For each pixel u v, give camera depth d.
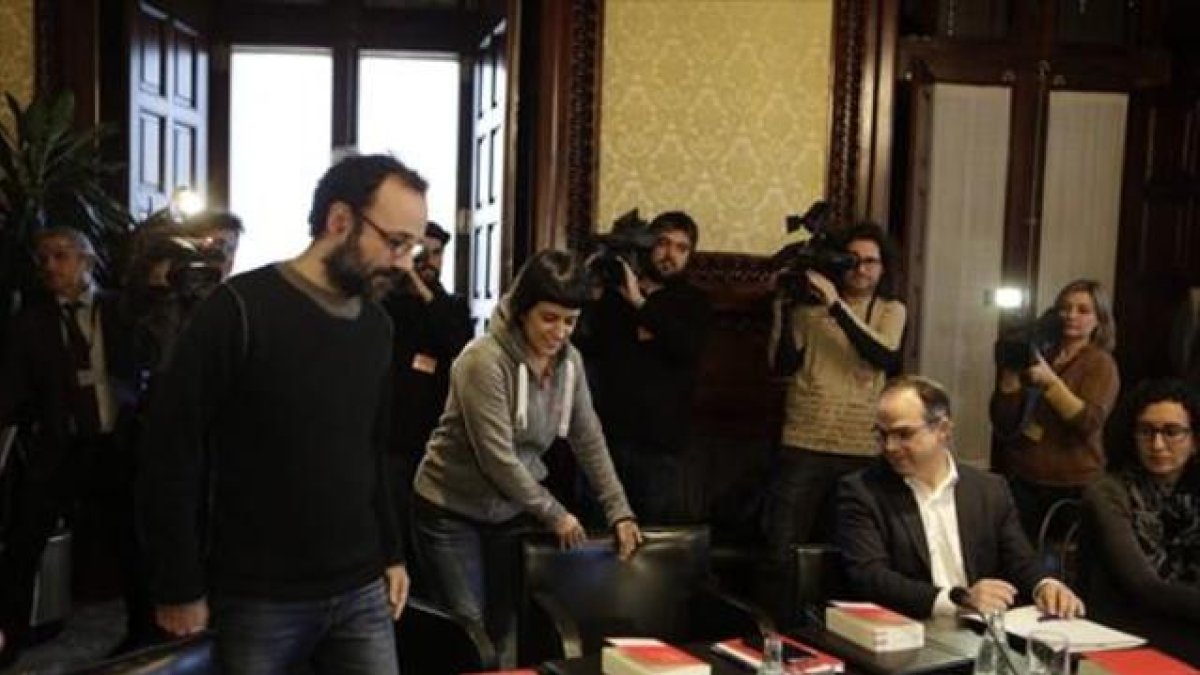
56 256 3.48
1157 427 2.40
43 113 3.83
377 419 1.96
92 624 3.84
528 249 4.22
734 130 4.25
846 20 4.25
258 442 1.78
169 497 1.71
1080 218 4.68
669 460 3.41
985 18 4.64
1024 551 2.50
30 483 3.40
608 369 3.41
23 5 4.12
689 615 2.46
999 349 3.40
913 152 4.58
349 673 1.96
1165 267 4.68
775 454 3.86
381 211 1.78
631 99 4.20
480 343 2.46
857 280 3.46
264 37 5.62
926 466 2.46
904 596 2.28
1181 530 2.43
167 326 3.28
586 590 2.41
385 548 2.04
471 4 5.70
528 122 4.29
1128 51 4.66
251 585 1.80
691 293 3.45
